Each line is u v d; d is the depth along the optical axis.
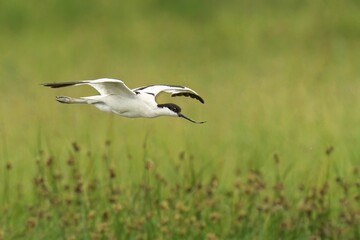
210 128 16.95
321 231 12.47
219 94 20.22
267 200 12.65
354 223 12.44
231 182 14.32
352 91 20.00
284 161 14.77
